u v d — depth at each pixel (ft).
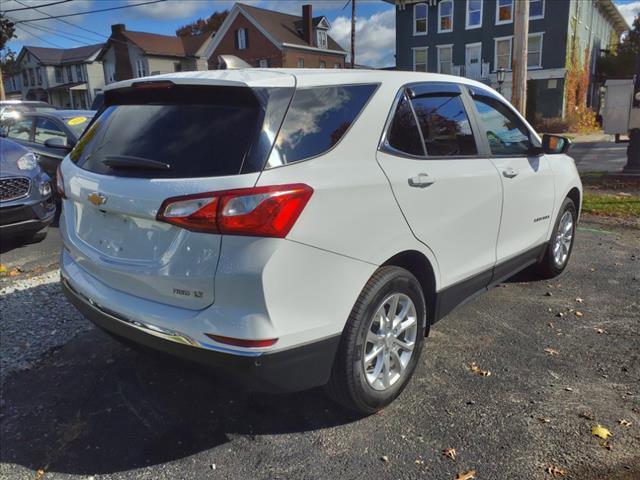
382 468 8.22
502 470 8.11
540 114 102.73
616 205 26.94
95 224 9.12
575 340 12.41
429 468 8.20
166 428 9.31
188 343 7.71
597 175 35.58
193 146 8.00
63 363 11.53
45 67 186.70
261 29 138.10
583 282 16.30
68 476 8.16
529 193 13.47
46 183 20.77
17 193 19.43
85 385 10.68
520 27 33.99
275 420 9.51
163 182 7.79
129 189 8.13
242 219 7.22
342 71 9.41
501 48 105.81
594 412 9.52
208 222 7.31
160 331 7.98
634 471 8.01
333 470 8.20
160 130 8.55
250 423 9.43
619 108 31.65
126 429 9.29
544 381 10.62
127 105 9.63
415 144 9.92
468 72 110.01
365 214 8.51
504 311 14.15
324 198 7.88
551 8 99.96
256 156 7.55
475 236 11.35
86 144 9.98
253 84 7.98
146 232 8.11
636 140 32.83
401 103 9.86
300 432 9.16
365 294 8.70
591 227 23.40
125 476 8.16
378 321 9.25
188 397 10.26
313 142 8.21
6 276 17.38
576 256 19.07
